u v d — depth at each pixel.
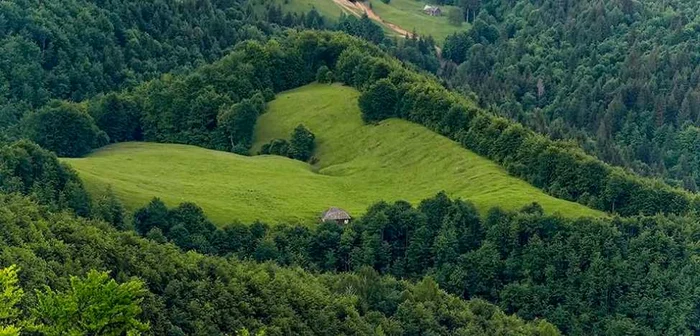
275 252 138.62
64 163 142.50
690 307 129.25
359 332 105.25
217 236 139.00
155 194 149.88
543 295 134.62
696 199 151.88
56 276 86.00
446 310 118.62
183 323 93.94
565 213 148.12
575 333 129.88
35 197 123.88
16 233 93.25
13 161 134.12
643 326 129.00
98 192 142.62
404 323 113.94
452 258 142.38
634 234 142.38
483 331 116.44
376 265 144.25
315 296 109.06
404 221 147.38
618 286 133.75
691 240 139.12
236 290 102.12
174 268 101.44
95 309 60.25
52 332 58.69
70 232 102.00
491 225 144.75
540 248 138.12
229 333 95.69
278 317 101.31
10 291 57.47
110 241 100.44
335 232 146.00
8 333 52.94
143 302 89.75
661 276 133.00
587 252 137.12
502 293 136.38
